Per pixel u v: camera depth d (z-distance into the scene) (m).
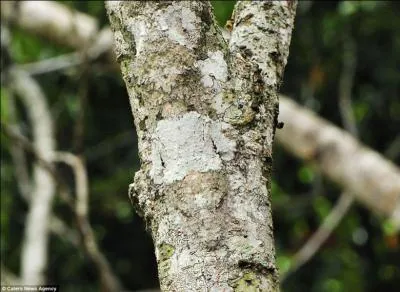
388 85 14.04
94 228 15.78
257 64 3.18
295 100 13.75
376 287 14.83
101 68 10.49
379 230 14.34
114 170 15.50
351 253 14.14
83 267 15.66
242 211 2.83
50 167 8.03
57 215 14.54
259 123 3.01
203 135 2.93
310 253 10.83
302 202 13.14
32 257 10.44
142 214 3.02
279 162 14.53
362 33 13.48
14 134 8.03
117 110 15.60
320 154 9.32
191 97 2.97
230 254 2.76
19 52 12.45
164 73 2.99
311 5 12.95
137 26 3.07
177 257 2.79
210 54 3.04
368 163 9.11
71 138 15.05
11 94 11.74
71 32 10.52
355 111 13.91
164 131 2.94
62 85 14.44
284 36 3.38
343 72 12.73
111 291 7.90
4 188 15.05
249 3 3.43
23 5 10.66
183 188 2.86
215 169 2.88
